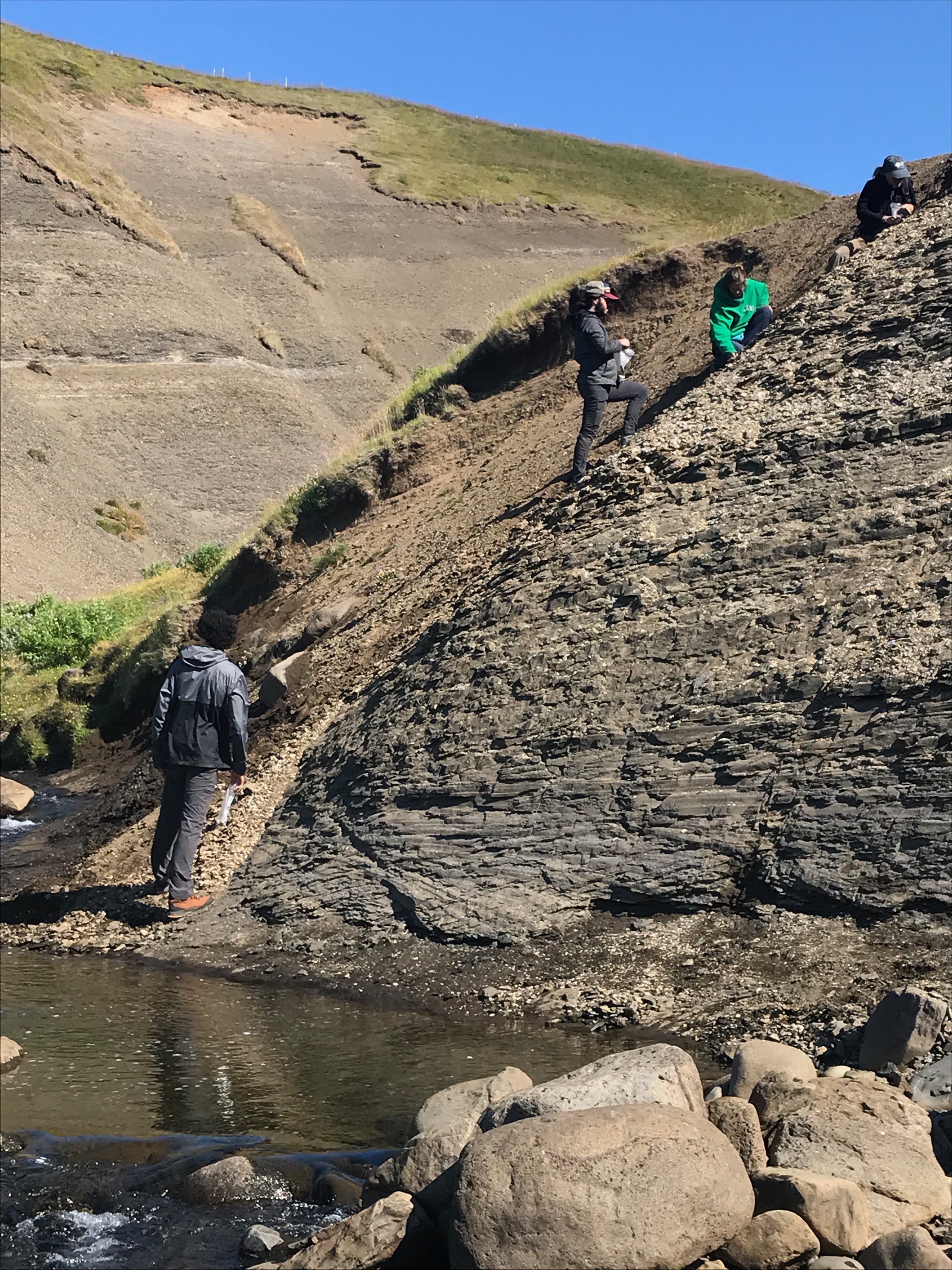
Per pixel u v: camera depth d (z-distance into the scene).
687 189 91.44
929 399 8.43
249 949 7.30
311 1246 3.29
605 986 5.75
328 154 89.38
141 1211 3.75
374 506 15.68
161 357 58.88
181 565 24.33
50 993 6.52
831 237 13.72
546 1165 2.96
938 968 5.09
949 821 5.66
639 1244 2.82
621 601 8.16
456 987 6.12
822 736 6.49
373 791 8.14
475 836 7.27
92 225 64.38
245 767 8.41
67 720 15.82
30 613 23.44
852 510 7.85
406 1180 3.55
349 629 11.94
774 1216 2.96
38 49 88.19
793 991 5.24
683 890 6.28
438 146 96.00
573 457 11.56
